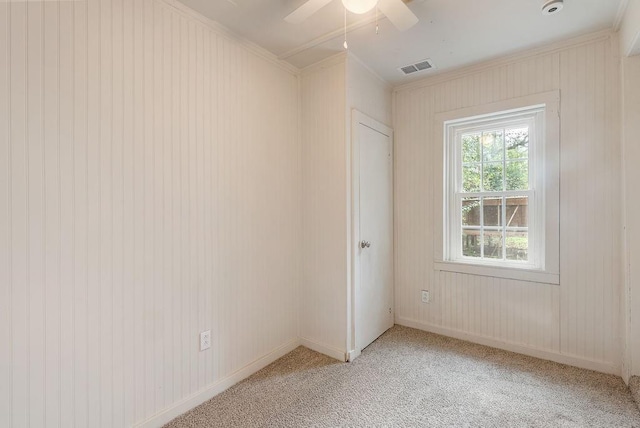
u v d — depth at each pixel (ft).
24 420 4.20
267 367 7.70
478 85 8.76
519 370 7.38
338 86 8.11
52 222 4.42
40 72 4.29
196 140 6.26
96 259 4.85
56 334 4.46
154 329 5.57
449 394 6.47
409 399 6.31
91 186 4.79
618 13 6.31
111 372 5.02
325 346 8.39
